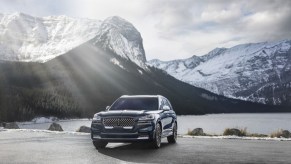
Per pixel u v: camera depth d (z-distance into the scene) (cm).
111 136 1184
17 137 1698
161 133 1277
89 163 886
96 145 1230
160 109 1335
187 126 10819
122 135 1177
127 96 1391
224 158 983
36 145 1327
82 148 1235
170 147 1279
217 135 1986
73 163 887
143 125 1180
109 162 904
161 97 1409
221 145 1349
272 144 1391
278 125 12788
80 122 16012
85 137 1694
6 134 1900
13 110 17100
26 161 918
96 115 1229
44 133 1972
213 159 962
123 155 1048
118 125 1185
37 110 18362
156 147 1221
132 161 923
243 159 964
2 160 935
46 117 18125
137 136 1173
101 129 1194
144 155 1046
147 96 1377
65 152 1115
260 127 11250
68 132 1984
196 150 1179
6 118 16412
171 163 891
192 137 1766
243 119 19525
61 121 17612
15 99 18025
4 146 1291
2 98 17625
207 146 1311
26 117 17212
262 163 894
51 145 1326
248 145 1350
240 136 1852
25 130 2178
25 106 17950
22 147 1257
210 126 10988
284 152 1123
